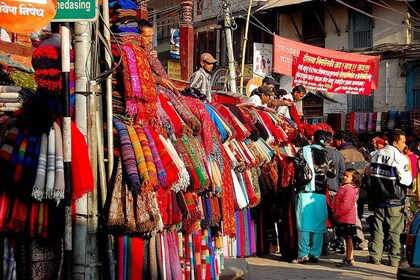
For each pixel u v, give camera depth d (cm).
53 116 446
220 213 671
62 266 467
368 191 977
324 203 922
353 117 2320
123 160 478
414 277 520
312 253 923
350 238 898
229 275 698
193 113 625
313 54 1814
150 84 512
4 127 445
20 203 439
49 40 468
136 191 465
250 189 806
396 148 902
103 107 490
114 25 548
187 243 597
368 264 917
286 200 941
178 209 531
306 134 1178
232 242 841
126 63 500
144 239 504
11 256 448
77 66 473
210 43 2795
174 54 1903
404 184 888
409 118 2186
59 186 426
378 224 916
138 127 504
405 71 2316
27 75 578
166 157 504
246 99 1088
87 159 447
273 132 941
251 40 2747
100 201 478
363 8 2480
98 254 474
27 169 432
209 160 636
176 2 2695
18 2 427
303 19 2659
